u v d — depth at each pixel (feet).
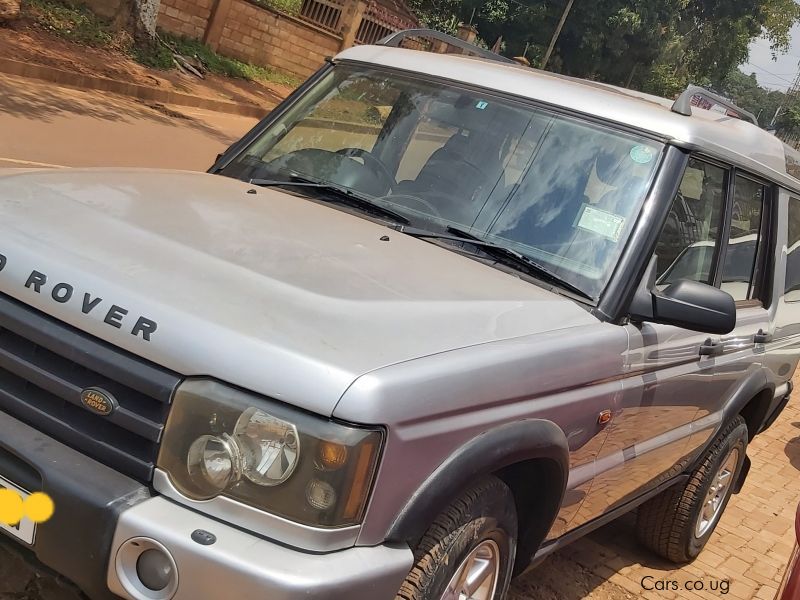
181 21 63.46
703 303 10.38
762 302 15.61
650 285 10.94
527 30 134.00
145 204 9.56
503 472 9.46
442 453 7.90
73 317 7.55
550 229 11.01
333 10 77.56
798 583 9.93
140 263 7.99
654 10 129.90
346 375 7.14
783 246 15.81
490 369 8.28
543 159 11.52
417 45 92.27
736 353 14.47
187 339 7.25
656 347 11.39
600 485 11.33
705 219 12.73
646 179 11.12
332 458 7.00
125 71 51.11
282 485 7.00
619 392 10.64
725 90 176.04
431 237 11.05
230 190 11.10
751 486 22.99
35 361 7.74
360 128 12.64
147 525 6.93
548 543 10.90
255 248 8.90
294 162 12.46
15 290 7.86
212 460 7.08
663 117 11.69
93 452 7.47
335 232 10.20
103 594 7.16
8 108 36.37
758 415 16.98
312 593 6.76
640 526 16.28
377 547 7.45
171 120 46.11
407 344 7.89
